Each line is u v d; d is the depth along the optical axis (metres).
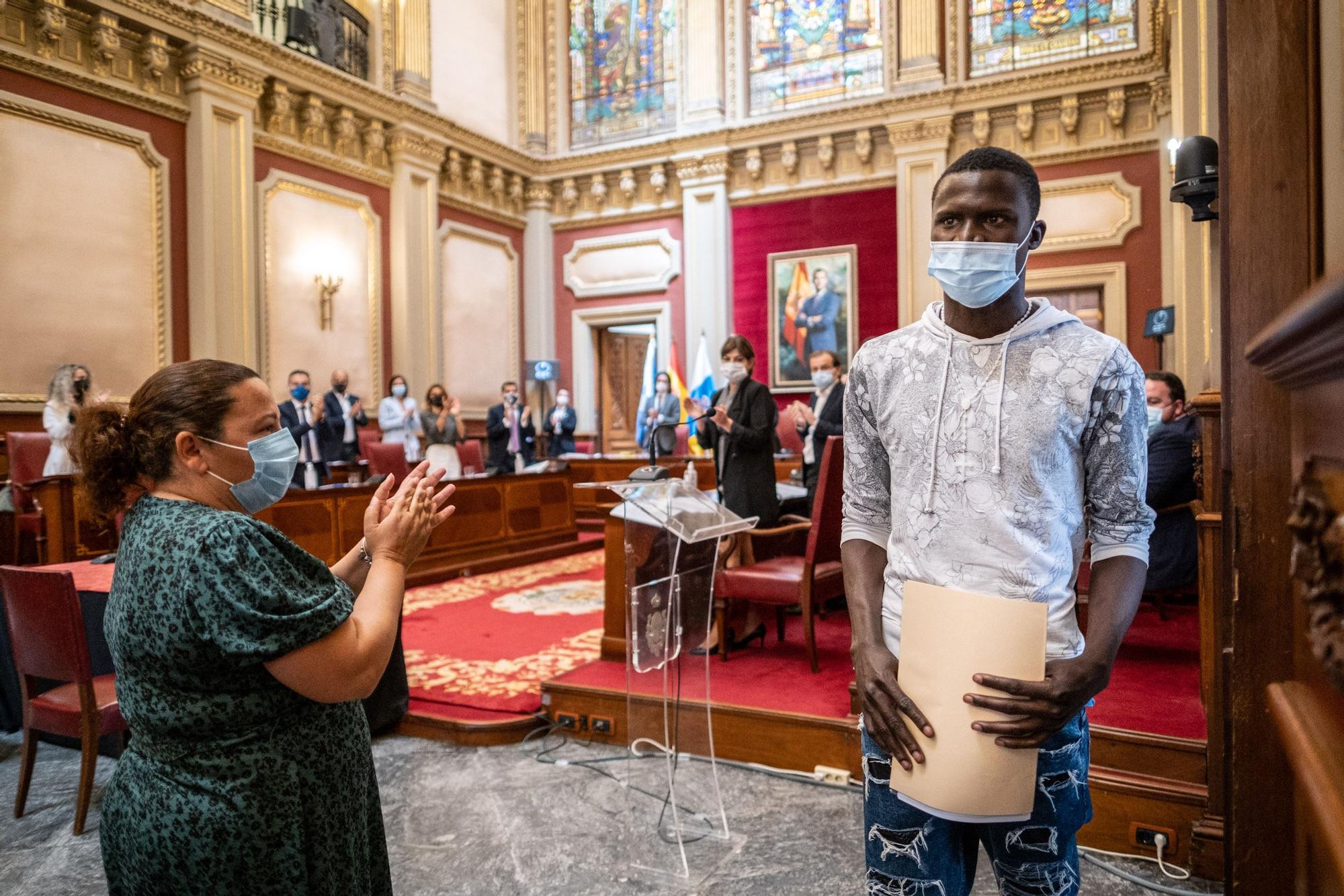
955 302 1.30
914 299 10.31
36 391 7.06
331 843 1.35
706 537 2.47
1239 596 1.36
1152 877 2.40
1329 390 0.75
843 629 4.67
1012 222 1.23
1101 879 2.39
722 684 3.57
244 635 1.22
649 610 2.52
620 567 4.11
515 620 5.37
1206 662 2.62
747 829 2.70
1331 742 0.77
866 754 1.38
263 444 1.40
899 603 1.33
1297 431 0.91
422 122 10.59
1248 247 1.37
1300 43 1.33
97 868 2.57
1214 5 3.36
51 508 5.76
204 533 1.26
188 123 8.10
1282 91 1.34
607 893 2.36
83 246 7.37
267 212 8.94
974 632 1.19
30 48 6.96
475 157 11.53
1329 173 1.27
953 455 1.27
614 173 12.31
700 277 11.58
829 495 3.75
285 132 9.13
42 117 7.05
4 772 3.34
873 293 10.78
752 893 2.34
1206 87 3.41
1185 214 4.09
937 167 10.16
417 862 2.55
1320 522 0.78
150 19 7.56
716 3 11.46
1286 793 1.32
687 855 2.54
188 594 1.23
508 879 2.44
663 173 11.88
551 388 12.73
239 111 8.39
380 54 10.24
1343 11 1.19
